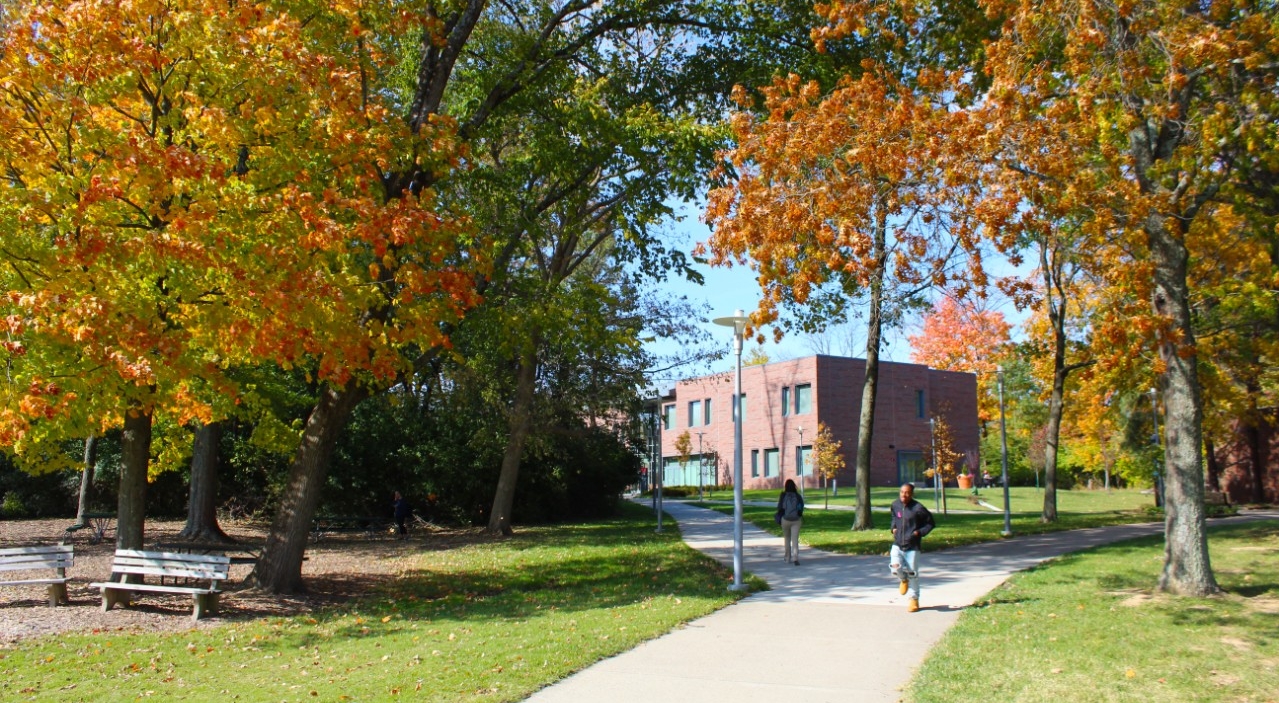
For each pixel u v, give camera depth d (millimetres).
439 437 31875
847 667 8141
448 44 14141
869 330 24109
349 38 12055
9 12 10297
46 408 8922
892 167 10453
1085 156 11203
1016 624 9750
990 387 54406
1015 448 55750
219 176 9219
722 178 15750
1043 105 11758
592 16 17016
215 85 10711
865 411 24125
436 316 11445
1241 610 10008
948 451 33125
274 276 9750
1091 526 24000
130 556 11859
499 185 16062
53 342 9711
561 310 15766
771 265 11227
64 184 9344
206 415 11758
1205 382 20172
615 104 18172
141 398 11180
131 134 9508
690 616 10766
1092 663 7809
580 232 19531
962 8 13289
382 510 32094
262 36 10258
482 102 15906
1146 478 31828
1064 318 25844
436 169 12391
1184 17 10438
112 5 9133
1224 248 13031
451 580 15484
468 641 9430
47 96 10047
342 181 11508
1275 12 11523
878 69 13609
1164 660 7844
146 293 10258
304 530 13648
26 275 9750
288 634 10172
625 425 35688
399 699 6938
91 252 8445
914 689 7203
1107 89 10727
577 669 8039
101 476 31266
